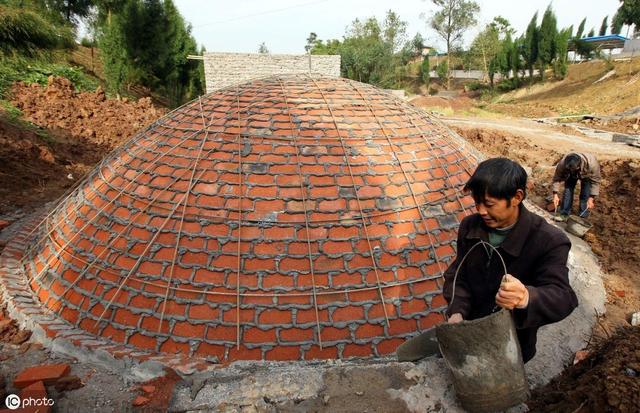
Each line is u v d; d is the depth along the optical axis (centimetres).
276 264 428
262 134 494
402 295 436
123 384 377
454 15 5259
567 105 3409
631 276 595
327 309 419
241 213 447
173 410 336
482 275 276
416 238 462
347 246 440
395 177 486
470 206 512
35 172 1053
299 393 330
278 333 409
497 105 3806
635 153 1603
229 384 350
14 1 1215
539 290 234
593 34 5806
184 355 403
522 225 253
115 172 532
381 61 4484
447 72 5472
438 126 604
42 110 1528
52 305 467
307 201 453
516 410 322
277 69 2397
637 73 3272
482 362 270
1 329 443
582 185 812
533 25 4391
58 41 1305
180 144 509
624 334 362
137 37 2225
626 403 270
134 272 442
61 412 349
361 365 367
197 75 3041
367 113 534
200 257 435
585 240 704
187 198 462
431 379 330
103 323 432
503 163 237
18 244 615
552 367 395
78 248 488
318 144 486
